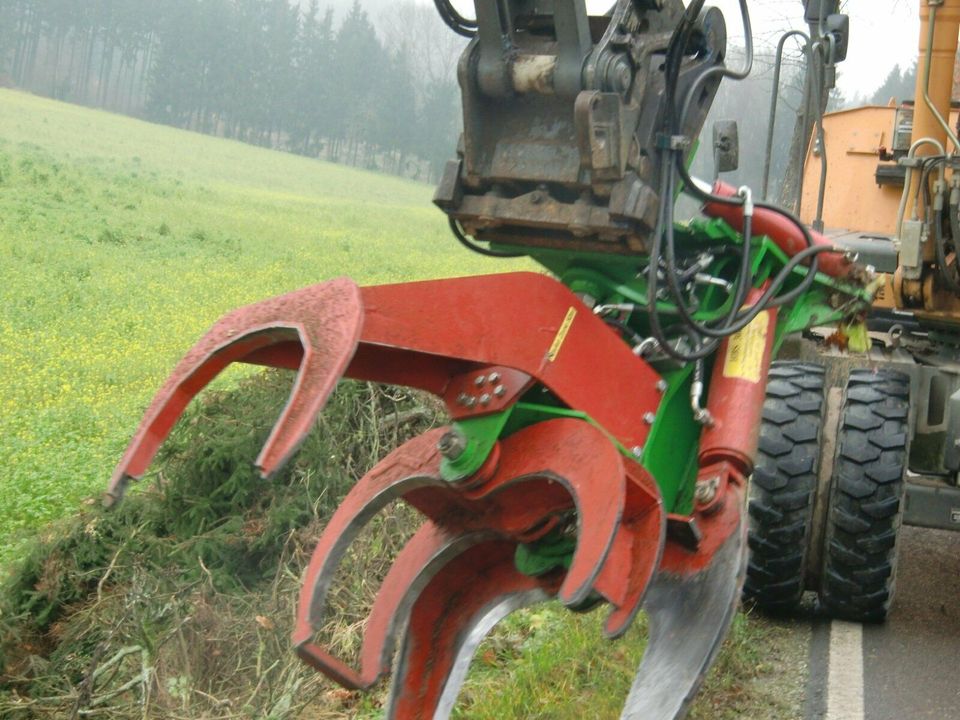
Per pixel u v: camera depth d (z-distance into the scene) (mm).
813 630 6625
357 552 6453
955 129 8328
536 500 4027
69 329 18859
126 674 5629
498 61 4070
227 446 6895
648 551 3775
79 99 137750
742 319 4359
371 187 76562
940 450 7207
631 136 3990
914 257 7293
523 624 6211
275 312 3441
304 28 148000
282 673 5305
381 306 3490
